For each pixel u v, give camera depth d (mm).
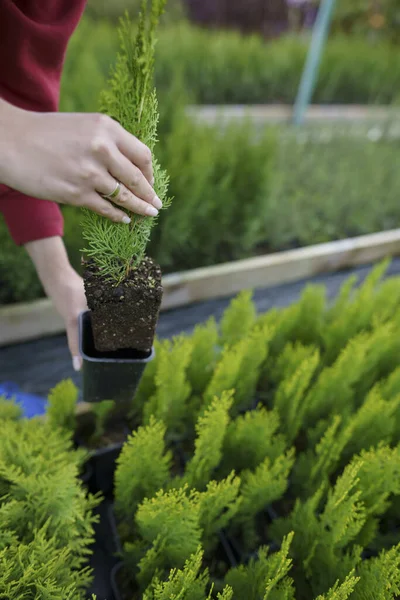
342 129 5074
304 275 3461
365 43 8031
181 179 2643
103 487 1472
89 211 857
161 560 1131
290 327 1860
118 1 7723
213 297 3131
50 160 750
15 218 1258
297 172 4109
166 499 1016
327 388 1537
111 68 850
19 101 1169
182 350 1368
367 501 1207
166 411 1450
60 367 2477
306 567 1147
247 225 3137
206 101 6492
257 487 1206
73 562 1093
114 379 1159
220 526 1224
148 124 849
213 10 9375
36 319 2520
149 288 979
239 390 1605
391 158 4406
